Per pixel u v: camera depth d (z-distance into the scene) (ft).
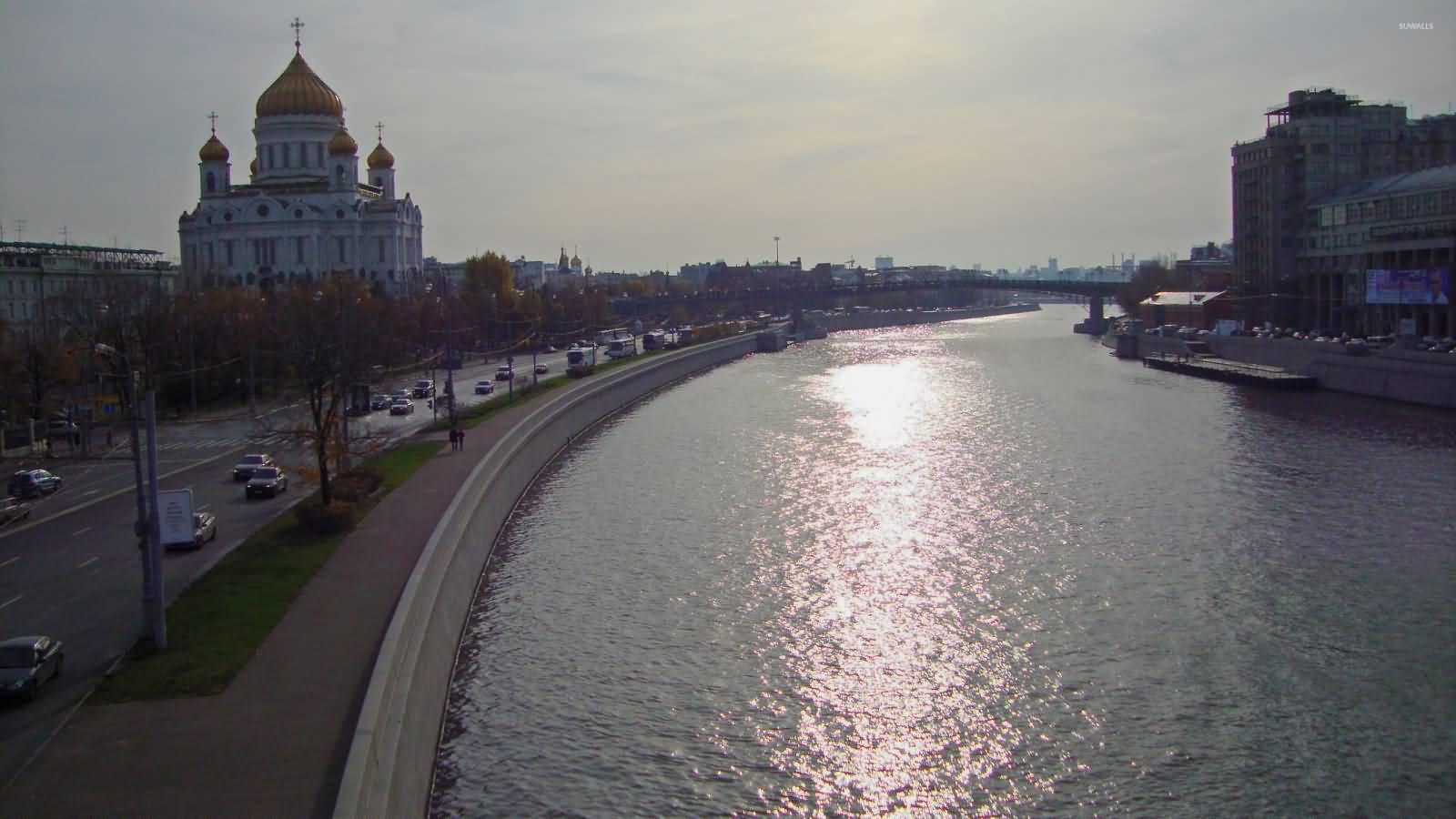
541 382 565.12
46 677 161.27
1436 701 192.34
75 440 411.95
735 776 170.50
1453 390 505.66
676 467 395.75
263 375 519.60
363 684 157.17
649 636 224.33
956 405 561.84
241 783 129.29
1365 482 349.82
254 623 183.32
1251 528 296.51
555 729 184.55
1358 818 159.22
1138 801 164.04
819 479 370.73
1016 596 245.45
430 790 165.68
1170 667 207.21
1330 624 226.38
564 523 313.12
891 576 260.62
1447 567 261.24
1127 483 354.33
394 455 345.72
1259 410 520.42
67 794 127.65
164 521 180.75
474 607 242.17
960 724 186.50
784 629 228.22
